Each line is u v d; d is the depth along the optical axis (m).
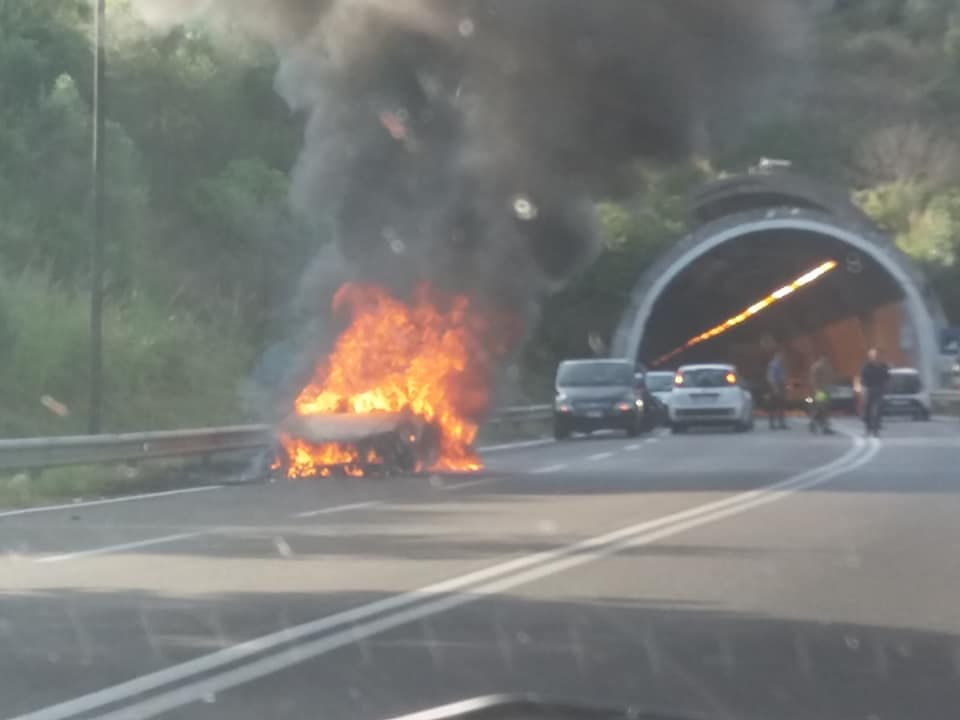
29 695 8.16
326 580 12.14
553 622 10.30
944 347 52.66
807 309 65.94
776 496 19.28
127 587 11.77
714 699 8.21
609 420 36.81
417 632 9.94
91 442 21.86
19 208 33.75
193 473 24.16
